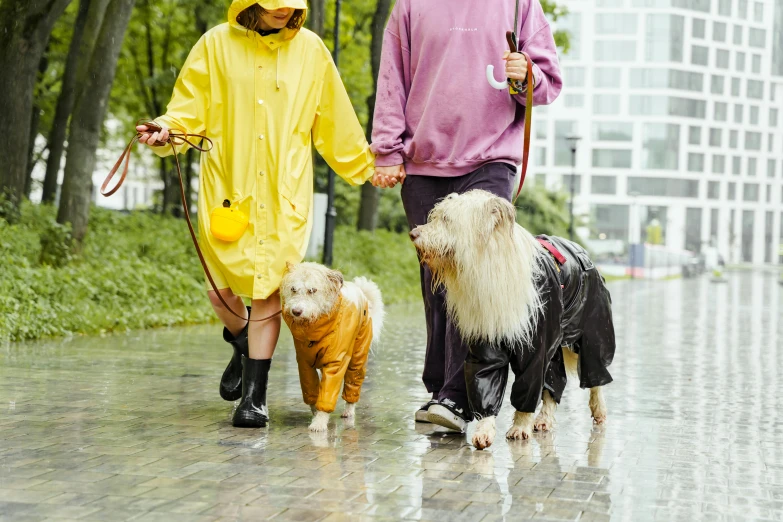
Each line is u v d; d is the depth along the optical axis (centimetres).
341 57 3200
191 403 695
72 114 1617
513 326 537
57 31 2633
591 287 621
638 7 10488
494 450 552
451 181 644
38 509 399
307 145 627
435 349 654
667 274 6906
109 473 466
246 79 606
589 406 680
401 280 2611
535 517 406
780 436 635
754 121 11269
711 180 10962
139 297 1470
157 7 2764
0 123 1644
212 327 1427
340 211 3984
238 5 592
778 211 11388
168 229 2406
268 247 598
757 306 2716
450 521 395
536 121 10669
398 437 584
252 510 404
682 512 424
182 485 444
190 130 613
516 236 540
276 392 776
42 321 1183
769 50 11225
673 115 10581
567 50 2827
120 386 779
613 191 10656
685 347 1368
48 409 655
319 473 476
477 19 630
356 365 633
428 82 641
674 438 617
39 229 1758
